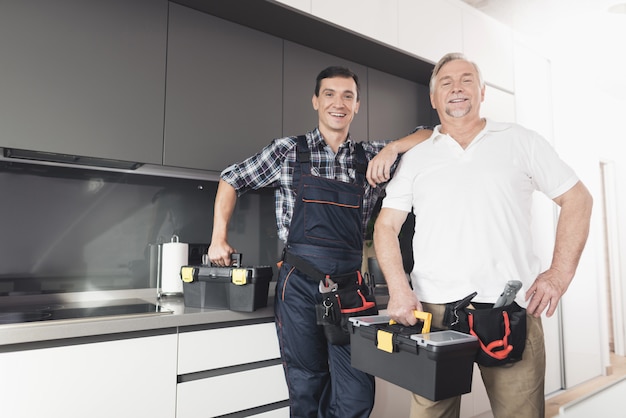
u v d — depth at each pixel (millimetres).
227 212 1621
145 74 1758
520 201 1259
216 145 1923
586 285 3312
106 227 1905
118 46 1702
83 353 1235
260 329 1570
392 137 2588
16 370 1142
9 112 1480
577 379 3162
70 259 1815
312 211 1483
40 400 1168
